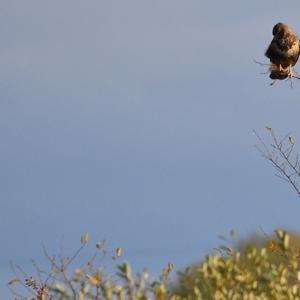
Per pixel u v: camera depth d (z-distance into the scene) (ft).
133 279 51.96
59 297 52.90
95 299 53.36
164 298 52.65
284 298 52.85
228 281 53.11
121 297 51.55
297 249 65.46
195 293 52.31
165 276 53.78
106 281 53.52
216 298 52.34
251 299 52.31
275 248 61.41
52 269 57.77
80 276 55.36
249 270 54.19
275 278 53.36
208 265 53.83
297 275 54.60
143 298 51.47
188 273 54.29
